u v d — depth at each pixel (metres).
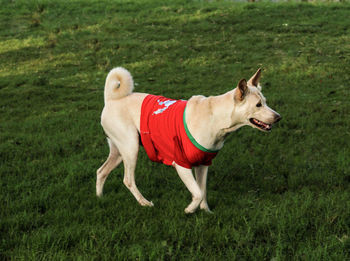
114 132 4.52
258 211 4.12
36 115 8.53
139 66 12.24
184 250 3.51
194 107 4.00
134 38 14.90
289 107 8.09
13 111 8.77
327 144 6.20
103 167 4.78
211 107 3.94
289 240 3.58
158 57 12.91
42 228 3.89
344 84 9.42
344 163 5.39
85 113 8.44
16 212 4.25
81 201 4.60
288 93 9.09
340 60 11.23
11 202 4.45
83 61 12.90
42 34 15.72
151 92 9.88
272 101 8.47
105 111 4.60
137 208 4.32
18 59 13.26
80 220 4.09
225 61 12.23
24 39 15.23
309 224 3.83
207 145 3.98
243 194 4.77
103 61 12.80
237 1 19.80
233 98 3.83
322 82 9.70
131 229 3.82
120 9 18.55
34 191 4.79
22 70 12.23
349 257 3.30
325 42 12.92
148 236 3.73
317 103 8.27
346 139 6.37
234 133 6.96
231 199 4.58
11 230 3.84
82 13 18.20
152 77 11.26
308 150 6.06
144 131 4.28
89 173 5.42
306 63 11.23
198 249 3.43
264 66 11.45
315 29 14.30
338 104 8.10
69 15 18.00
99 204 4.48
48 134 7.23
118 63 12.62
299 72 10.59
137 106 4.43
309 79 10.03
